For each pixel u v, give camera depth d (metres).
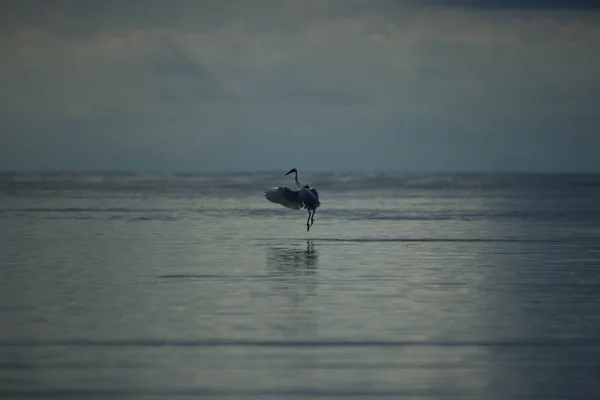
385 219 164.50
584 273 85.94
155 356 52.25
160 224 147.00
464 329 59.56
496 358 52.00
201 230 134.62
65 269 87.38
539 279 81.75
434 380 47.53
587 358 52.03
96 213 176.50
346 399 44.25
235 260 95.31
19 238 119.31
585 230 137.75
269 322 61.56
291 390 45.66
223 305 68.00
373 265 91.56
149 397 44.47
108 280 80.31
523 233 131.62
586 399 44.38
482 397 44.66
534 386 46.44
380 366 50.22
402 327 60.03
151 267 89.25
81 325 60.47
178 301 69.56
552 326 60.56
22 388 45.81
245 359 51.62
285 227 141.50
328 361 51.28
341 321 61.94
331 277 82.69
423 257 98.88
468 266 91.06
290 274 84.50
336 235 126.81
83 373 48.62
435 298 71.31
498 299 71.00
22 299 70.25
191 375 48.31
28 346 54.47
